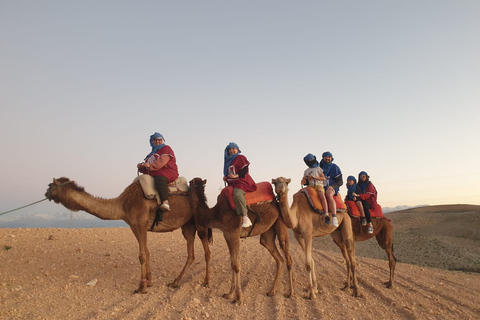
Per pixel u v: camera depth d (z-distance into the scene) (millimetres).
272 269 11906
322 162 9438
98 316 6113
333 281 10648
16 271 9016
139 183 8422
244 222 7707
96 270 9859
